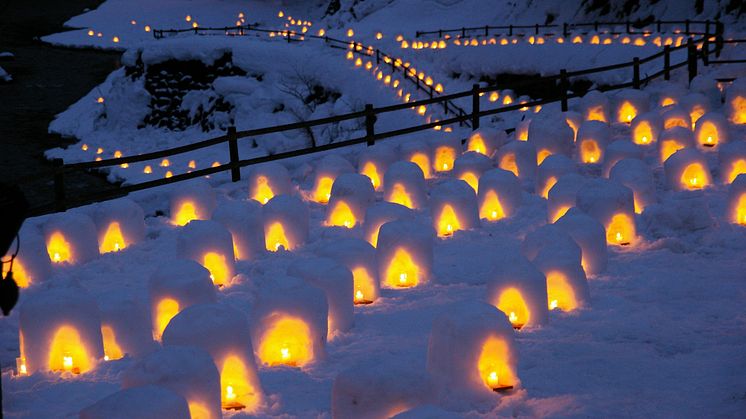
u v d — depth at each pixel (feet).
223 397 20.27
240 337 20.30
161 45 136.15
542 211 38.14
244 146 117.29
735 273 29.01
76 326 22.97
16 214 15.66
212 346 20.01
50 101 148.77
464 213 36.37
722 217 35.24
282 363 22.94
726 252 31.40
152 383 17.72
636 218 35.50
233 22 180.24
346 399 17.19
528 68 103.96
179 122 132.98
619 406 18.94
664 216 33.88
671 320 25.03
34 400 20.84
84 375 22.39
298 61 122.52
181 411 16.08
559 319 25.49
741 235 32.71
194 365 18.12
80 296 23.21
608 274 29.86
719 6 98.73
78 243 34.22
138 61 140.87
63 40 184.44
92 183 107.86
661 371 21.07
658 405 18.90
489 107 100.68
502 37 116.78
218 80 127.95
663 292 27.66
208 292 25.38
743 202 34.40
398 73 113.80
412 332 25.16
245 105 122.52
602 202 33.24
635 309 26.16
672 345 22.94
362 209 38.42
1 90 153.89
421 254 30.04
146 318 24.22
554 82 100.73
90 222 34.68
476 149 49.44
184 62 134.00
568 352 22.65
